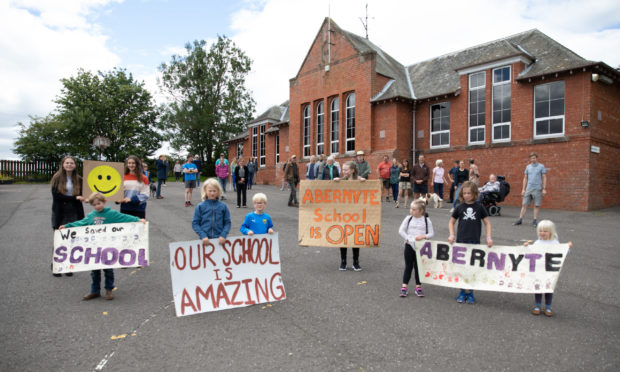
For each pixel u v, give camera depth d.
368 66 19.75
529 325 4.20
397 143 18.91
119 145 37.56
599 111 14.37
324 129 22.12
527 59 15.86
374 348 3.64
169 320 4.33
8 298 4.94
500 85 16.50
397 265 6.67
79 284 5.55
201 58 37.50
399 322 4.26
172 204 14.52
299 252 7.57
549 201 14.75
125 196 6.33
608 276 5.92
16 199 16.56
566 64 14.59
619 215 12.50
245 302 4.84
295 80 23.88
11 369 3.24
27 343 3.72
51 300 4.90
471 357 3.47
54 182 5.74
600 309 4.67
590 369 3.27
